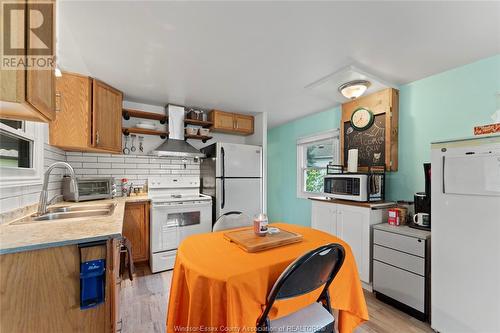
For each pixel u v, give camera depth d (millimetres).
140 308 1858
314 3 1233
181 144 3107
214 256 1120
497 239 1309
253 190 3268
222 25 1428
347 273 1312
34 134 1711
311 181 3719
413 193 2303
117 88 2529
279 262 1057
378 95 2516
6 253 837
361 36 1533
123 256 2109
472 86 1897
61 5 1224
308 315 1104
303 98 2818
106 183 2602
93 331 986
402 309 1829
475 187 1393
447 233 1512
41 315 907
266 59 1867
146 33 1510
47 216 1579
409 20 1358
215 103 3059
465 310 1421
